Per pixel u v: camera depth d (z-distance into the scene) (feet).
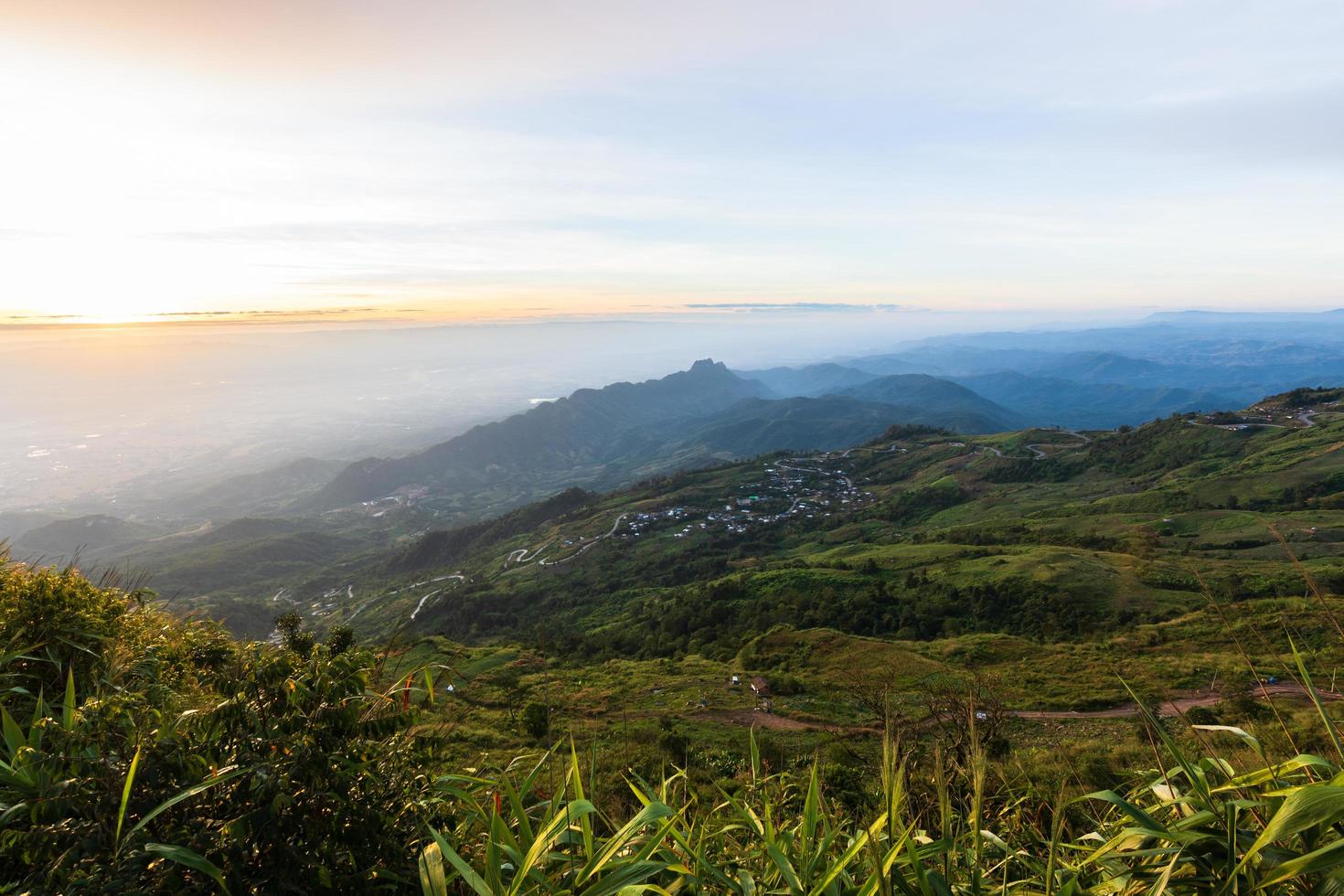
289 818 6.97
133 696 7.89
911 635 190.08
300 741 7.14
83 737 7.12
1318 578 173.27
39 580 14.67
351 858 7.21
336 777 7.14
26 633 13.56
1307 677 6.73
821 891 6.25
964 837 7.84
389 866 7.43
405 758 8.71
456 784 9.00
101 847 6.45
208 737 7.41
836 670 129.08
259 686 7.73
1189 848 6.37
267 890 6.56
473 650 146.61
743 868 7.69
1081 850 8.01
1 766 6.82
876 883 6.03
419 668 9.62
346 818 7.26
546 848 6.16
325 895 7.02
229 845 6.46
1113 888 6.59
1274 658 7.18
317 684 7.61
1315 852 4.84
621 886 5.86
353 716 7.63
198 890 6.34
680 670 138.72
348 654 8.05
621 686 116.88
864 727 77.30
